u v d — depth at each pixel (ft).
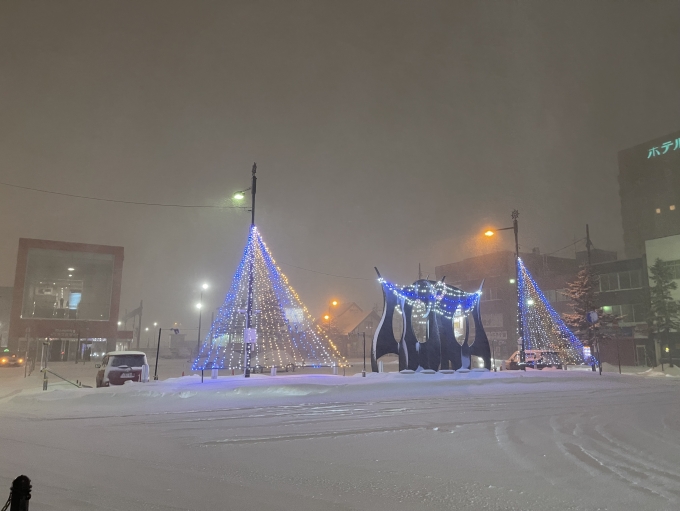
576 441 33.86
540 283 217.56
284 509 19.93
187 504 20.47
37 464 27.12
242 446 32.12
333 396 61.21
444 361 94.48
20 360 164.76
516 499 21.16
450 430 38.17
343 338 237.66
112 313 213.46
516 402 57.06
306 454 29.76
